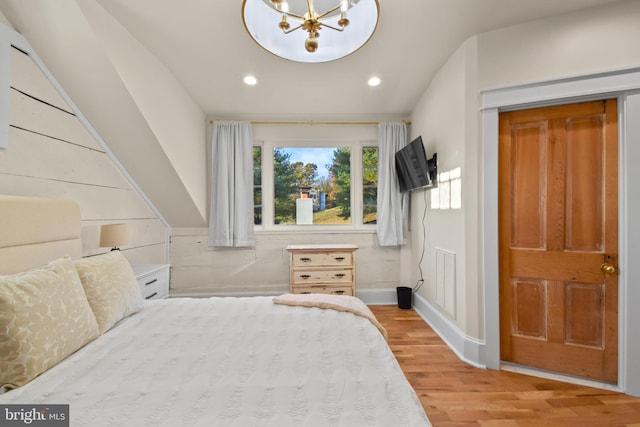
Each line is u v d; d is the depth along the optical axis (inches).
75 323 43.8
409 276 132.9
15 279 39.4
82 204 79.4
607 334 69.4
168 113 95.3
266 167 134.7
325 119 133.5
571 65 69.7
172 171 100.9
